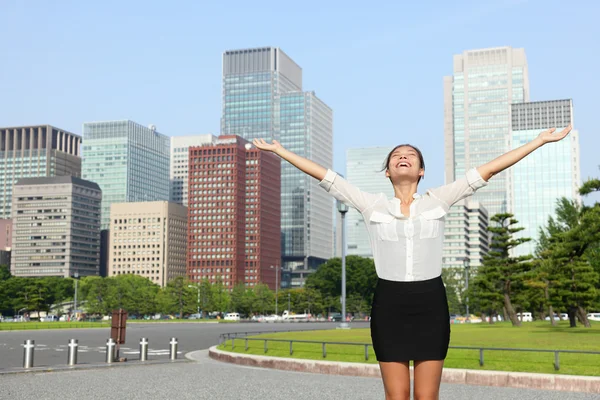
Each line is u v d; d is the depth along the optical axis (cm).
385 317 417
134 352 3180
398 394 413
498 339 3125
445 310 418
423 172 451
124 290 14612
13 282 15112
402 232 420
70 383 1730
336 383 1828
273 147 457
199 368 2303
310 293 15900
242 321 13012
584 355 2120
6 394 1464
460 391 1683
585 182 3509
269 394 1527
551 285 5666
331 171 448
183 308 14788
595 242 3612
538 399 1509
